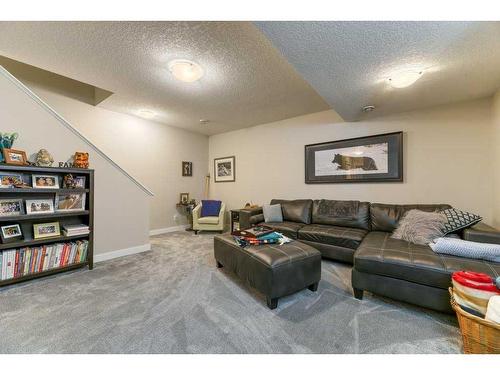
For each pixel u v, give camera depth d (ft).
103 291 6.43
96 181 8.90
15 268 6.63
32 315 5.21
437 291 5.02
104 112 12.26
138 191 10.26
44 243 7.47
